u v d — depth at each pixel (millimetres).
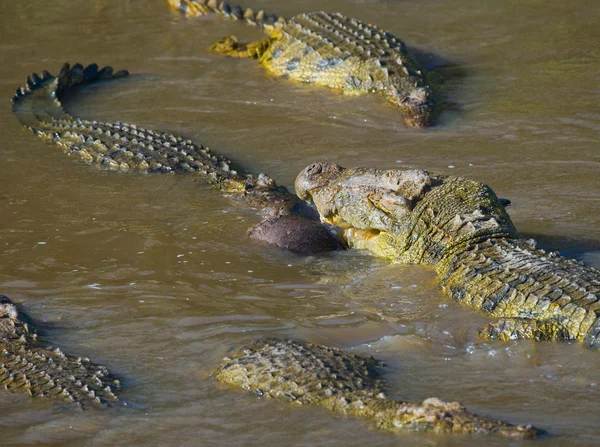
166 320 21672
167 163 34344
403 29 53469
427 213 24797
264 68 48531
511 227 24359
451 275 22703
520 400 16750
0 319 21406
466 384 17641
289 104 42250
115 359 19656
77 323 21719
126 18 58250
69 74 46031
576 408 16297
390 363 18953
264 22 55781
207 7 58781
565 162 32688
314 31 48812
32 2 61188
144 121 40688
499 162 33219
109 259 25891
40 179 33375
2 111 42031
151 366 19250
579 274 20828
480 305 21219
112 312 22234
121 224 28812
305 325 21125
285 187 32031
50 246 26984
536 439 14992
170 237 27531
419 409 15633
